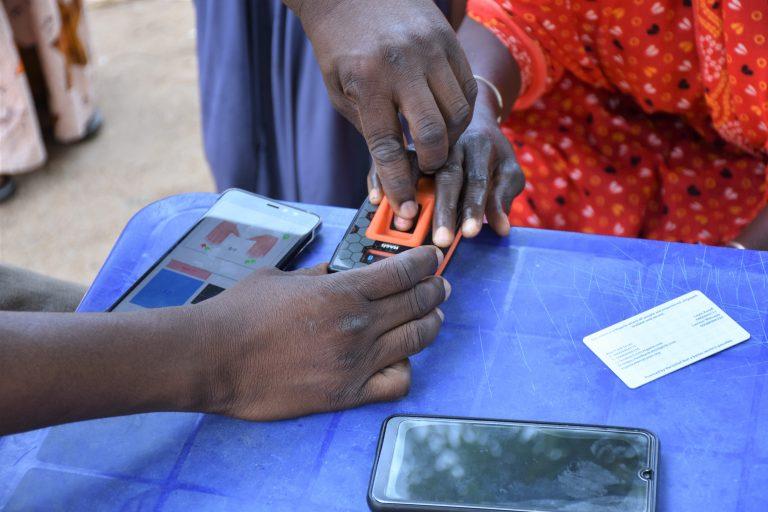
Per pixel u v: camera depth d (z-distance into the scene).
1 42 1.90
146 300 0.78
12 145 2.04
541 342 0.73
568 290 0.78
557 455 0.63
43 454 0.68
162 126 2.34
